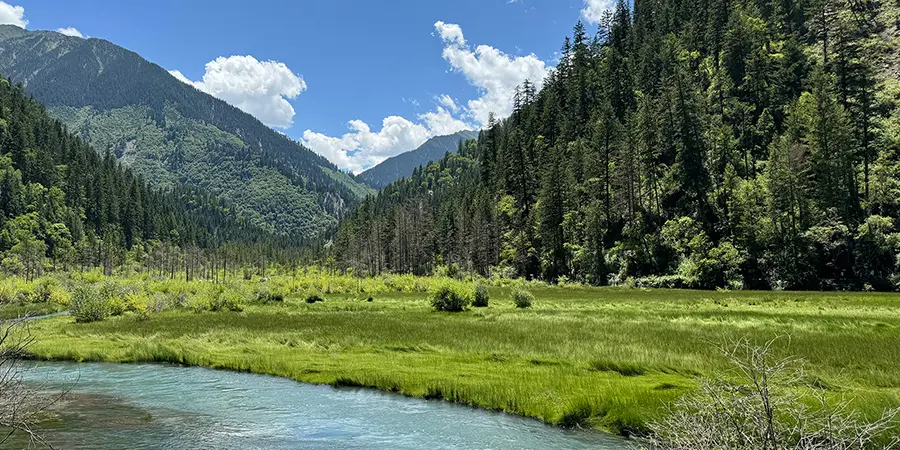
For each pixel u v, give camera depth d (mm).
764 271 78812
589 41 167625
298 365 22719
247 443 12945
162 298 53844
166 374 22266
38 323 38469
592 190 106938
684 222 88188
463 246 133875
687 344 24406
